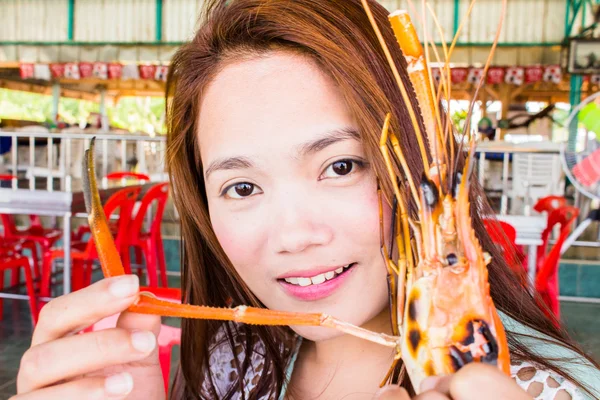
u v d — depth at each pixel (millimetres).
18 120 4531
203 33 382
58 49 4008
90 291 286
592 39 3279
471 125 289
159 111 4797
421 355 261
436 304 263
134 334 280
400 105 343
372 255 331
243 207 341
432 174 271
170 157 434
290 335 455
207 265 468
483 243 389
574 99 3486
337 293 334
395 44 360
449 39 3627
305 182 324
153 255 1616
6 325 1491
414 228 277
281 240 325
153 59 3861
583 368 342
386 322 389
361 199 325
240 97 328
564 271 1899
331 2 350
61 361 276
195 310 300
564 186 2547
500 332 265
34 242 1771
